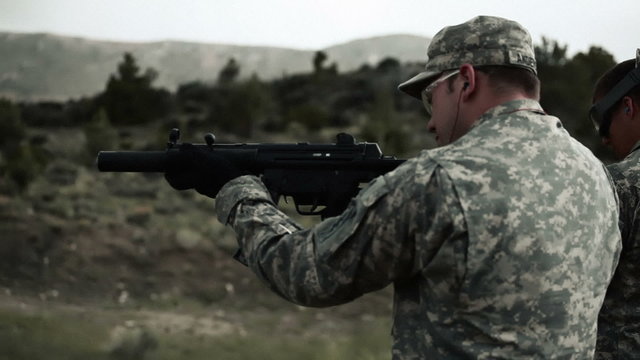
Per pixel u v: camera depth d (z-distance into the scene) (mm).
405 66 63125
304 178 2738
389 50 126562
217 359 11664
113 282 18656
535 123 2068
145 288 18484
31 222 21625
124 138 45406
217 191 2475
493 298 1932
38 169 29828
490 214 1925
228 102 47562
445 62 2129
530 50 2119
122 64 56469
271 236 2166
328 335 14219
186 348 12258
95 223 22281
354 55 126938
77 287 18141
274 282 2123
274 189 2744
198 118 50688
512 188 1951
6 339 11297
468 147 2006
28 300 16359
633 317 2738
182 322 14969
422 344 2021
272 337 13812
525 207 1947
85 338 12125
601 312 2801
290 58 126438
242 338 13438
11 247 19406
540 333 1949
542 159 2018
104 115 37969
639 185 2707
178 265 19969
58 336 12039
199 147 2764
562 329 1975
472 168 1961
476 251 1920
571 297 1997
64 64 122938
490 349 1943
